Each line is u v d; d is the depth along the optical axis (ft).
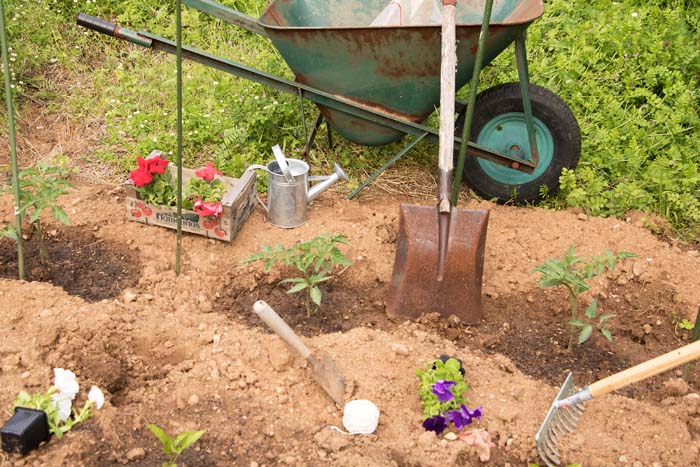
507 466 6.36
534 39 11.50
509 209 9.36
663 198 9.43
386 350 7.09
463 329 7.73
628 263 8.46
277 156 8.38
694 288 8.21
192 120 10.07
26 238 8.46
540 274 8.31
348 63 8.51
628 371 6.03
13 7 11.48
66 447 6.08
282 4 9.16
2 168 9.52
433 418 6.48
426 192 9.66
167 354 7.14
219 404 6.65
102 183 9.39
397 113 8.97
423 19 9.23
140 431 6.38
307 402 6.73
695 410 6.86
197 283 8.03
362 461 6.18
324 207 9.19
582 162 9.87
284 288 8.18
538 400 6.83
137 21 11.93
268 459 6.25
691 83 11.16
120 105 10.44
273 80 8.79
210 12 8.88
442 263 7.61
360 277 8.29
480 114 9.13
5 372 6.63
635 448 6.48
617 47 11.52
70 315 7.21
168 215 8.46
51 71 11.11
